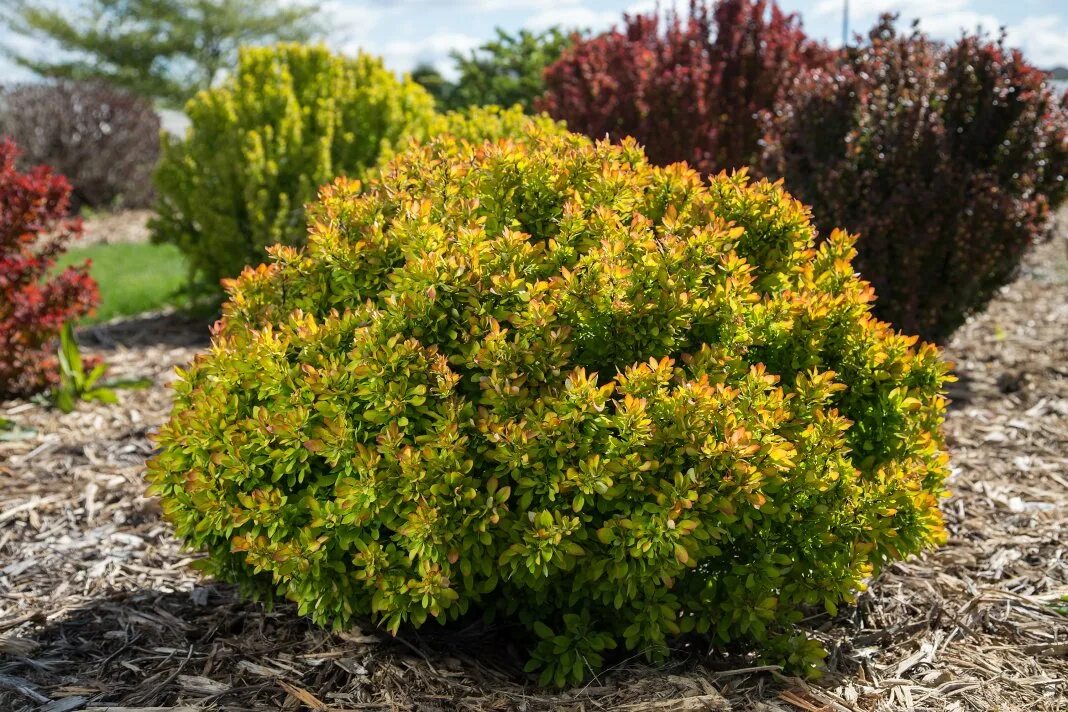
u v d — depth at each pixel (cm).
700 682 280
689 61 809
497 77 1249
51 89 1595
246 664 296
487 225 309
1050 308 797
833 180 569
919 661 306
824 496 284
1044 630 326
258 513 272
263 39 3325
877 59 625
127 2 3184
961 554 383
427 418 273
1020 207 570
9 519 411
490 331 273
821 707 273
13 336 537
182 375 313
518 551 254
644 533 255
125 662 301
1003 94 584
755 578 275
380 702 276
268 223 738
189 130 791
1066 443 505
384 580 265
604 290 272
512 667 301
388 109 767
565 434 259
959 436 520
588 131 805
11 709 274
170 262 1087
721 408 265
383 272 299
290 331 290
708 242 289
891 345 319
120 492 441
